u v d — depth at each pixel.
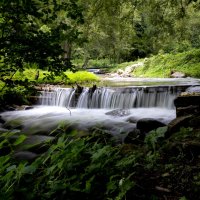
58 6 4.13
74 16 4.25
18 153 6.18
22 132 8.43
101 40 31.50
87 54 36.34
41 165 3.80
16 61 4.21
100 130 6.70
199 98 7.45
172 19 12.89
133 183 2.96
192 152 4.02
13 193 2.80
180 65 25.20
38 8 4.11
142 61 32.53
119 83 17.58
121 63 38.72
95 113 11.40
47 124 9.05
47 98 13.46
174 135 4.89
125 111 11.00
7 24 4.04
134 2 11.85
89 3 10.41
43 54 4.12
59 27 4.20
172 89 11.69
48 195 2.93
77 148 3.65
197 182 3.25
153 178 3.57
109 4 10.70
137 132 6.50
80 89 13.61
